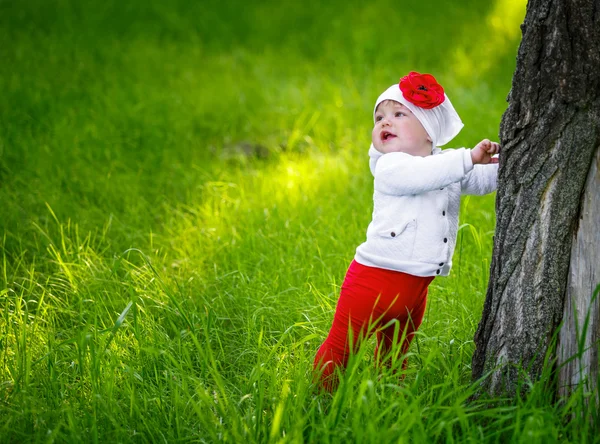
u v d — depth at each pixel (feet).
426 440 7.51
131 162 19.10
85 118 21.52
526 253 8.33
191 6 35.60
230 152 20.85
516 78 8.20
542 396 8.28
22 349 9.62
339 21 33.50
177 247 14.69
